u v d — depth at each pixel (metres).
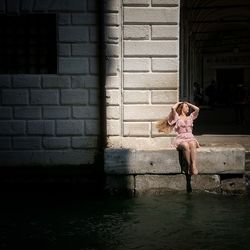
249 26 31.89
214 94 31.03
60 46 10.55
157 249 6.79
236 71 39.06
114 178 10.02
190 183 9.99
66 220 8.21
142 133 10.51
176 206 9.09
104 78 10.39
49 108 10.71
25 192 10.36
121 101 10.45
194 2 21.52
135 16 10.30
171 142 10.50
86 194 10.19
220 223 7.98
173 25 10.33
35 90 10.68
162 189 9.99
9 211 8.82
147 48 10.35
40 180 10.52
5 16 10.58
